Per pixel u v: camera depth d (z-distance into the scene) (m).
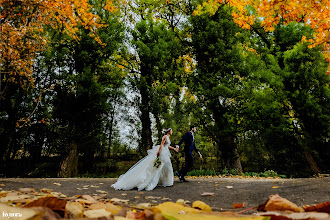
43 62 10.30
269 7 4.79
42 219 0.51
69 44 10.81
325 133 8.73
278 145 10.34
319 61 8.91
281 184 3.74
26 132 10.09
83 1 5.59
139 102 11.55
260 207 1.00
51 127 10.44
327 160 9.58
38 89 8.35
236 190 3.54
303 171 10.23
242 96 9.91
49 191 2.84
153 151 4.28
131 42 12.48
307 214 0.64
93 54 10.84
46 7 4.62
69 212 0.94
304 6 4.53
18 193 2.05
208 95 10.51
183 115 11.03
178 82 12.62
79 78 9.88
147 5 13.83
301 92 9.11
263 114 9.76
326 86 9.07
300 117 9.56
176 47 12.77
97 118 11.02
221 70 11.08
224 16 12.34
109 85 12.56
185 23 13.48
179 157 10.74
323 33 5.71
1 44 4.16
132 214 0.76
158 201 2.80
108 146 12.20
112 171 12.40
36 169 10.85
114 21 11.83
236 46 11.44
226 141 11.23
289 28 11.19
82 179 5.50
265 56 11.84
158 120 11.67
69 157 9.98
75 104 10.12
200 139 12.75
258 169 12.23
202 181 5.09
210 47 11.16
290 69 9.62
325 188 2.96
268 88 10.16
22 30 4.29
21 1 4.17
